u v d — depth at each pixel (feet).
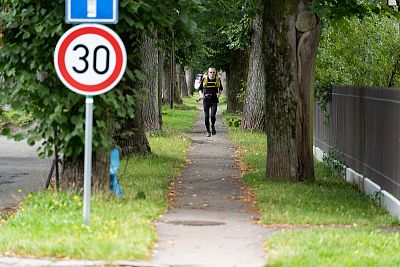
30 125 49.83
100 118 48.78
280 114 64.69
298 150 64.75
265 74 65.41
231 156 90.48
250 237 40.19
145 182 61.62
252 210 50.37
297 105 64.28
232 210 50.19
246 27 134.92
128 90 51.37
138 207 47.11
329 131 81.15
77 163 50.21
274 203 52.60
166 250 36.60
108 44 40.81
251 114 129.80
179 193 58.29
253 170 74.74
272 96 64.85
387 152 54.70
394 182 52.54
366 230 42.98
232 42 148.87
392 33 82.53
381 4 69.05
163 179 64.64
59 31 46.88
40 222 40.98
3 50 49.16
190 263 34.01
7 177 72.33
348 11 66.44
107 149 50.24
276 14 63.72
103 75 40.75
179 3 49.90
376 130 58.54
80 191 49.37
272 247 36.78
